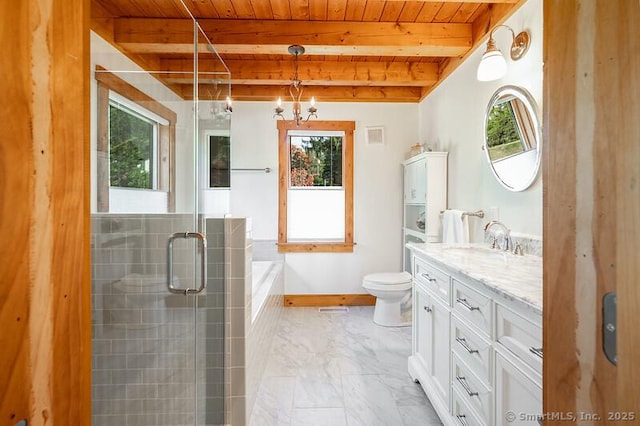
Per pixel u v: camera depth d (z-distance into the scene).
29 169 0.39
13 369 0.37
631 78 0.39
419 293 1.98
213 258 1.63
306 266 3.58
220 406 1.62
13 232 0.37
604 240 0.42
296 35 2.33
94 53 1.27
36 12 0.40
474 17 2.30
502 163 1.98
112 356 1.46
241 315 1.62
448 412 1.54
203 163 1.78
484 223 2.22
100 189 1.36
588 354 0.44
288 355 2.39
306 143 3.66
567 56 0.48
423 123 3.44
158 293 1.52
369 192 3.60
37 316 0.40
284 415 1.72
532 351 0.97
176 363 1.54
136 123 1.50
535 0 1.72
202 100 1.78
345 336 2.73
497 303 1.15
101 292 1.43
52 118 0.42
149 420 1.50
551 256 0.52
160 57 1.61
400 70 2.99
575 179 0.47
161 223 1.54
